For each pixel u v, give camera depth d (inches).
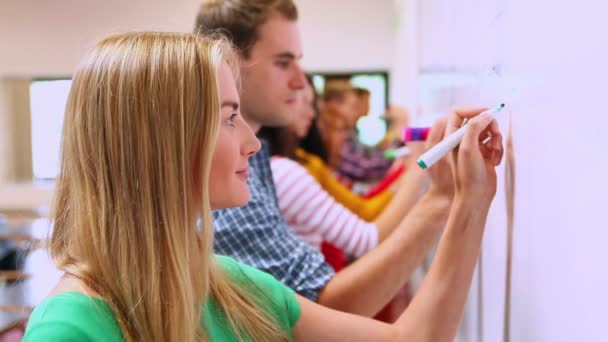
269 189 41.3
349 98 173.6
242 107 39.5
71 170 24.7
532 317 23.5
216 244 37.3
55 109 30.6
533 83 22.5
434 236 35.8
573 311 18.9
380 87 175.6
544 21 21.0
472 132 26.4
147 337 24.0
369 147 159.9
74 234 24.8
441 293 28.1
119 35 25.2
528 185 23.6
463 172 26.9
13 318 62.9
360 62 176.1
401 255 35.6
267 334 29.0
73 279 24.0
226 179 25.8
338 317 29.9
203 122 23.8
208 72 23.7
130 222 23.9
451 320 28.2
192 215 24.8
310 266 37.0
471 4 35.3
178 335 24.3
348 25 175.5
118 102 23.4
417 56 82.6
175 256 24.0
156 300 23.9
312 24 175.9
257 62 38.4
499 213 29.0
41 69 180.9
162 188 23.7
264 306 29.5
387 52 175.0
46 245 26.4
